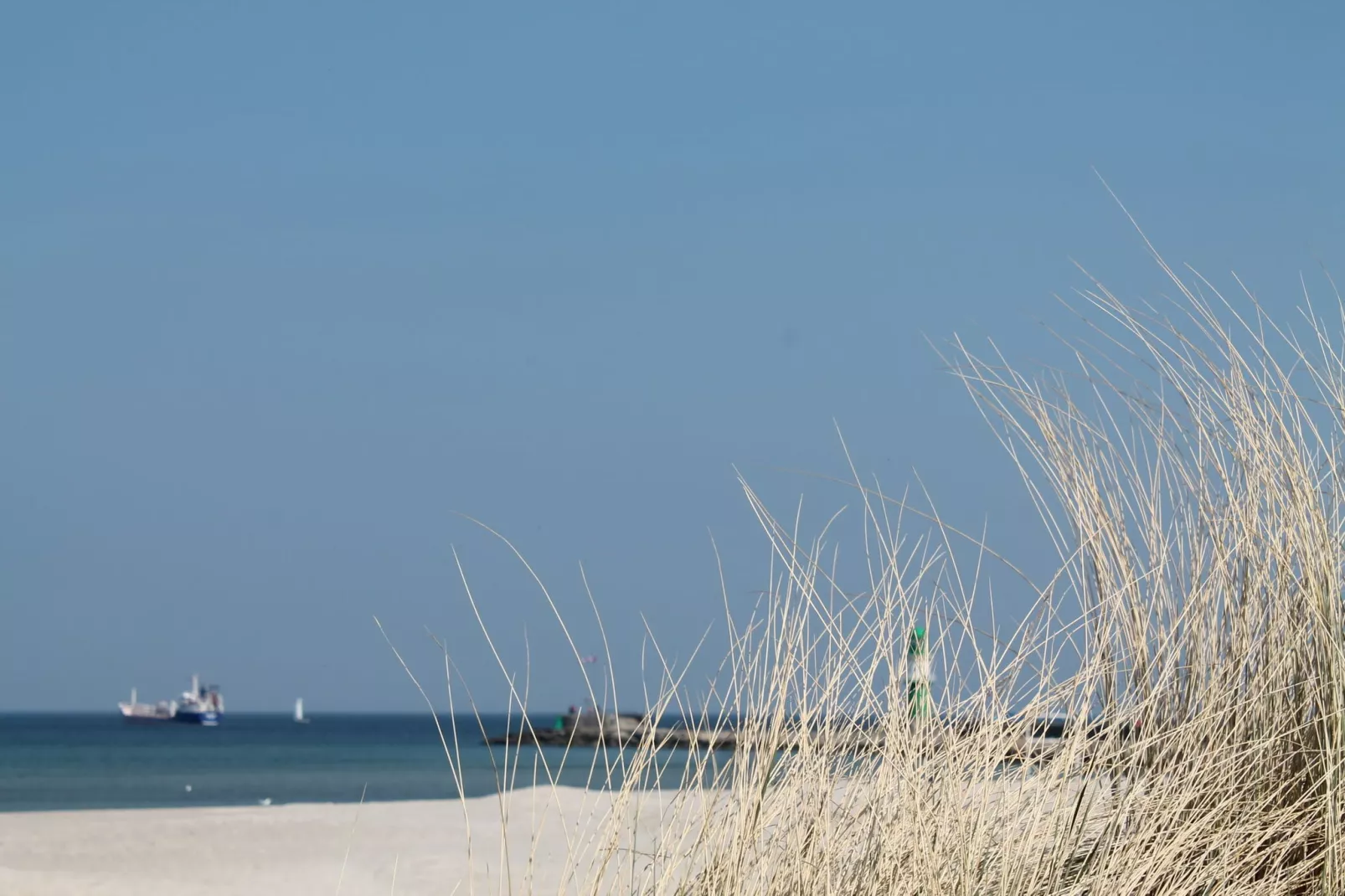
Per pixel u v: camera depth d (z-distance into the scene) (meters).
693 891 5.27
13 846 18.11
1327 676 5.94
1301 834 5.68
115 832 20.19
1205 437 6.49
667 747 5.43
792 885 5.27
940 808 5.40
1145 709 6.10
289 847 17.05
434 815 20.70
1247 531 6.22
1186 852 5.58
